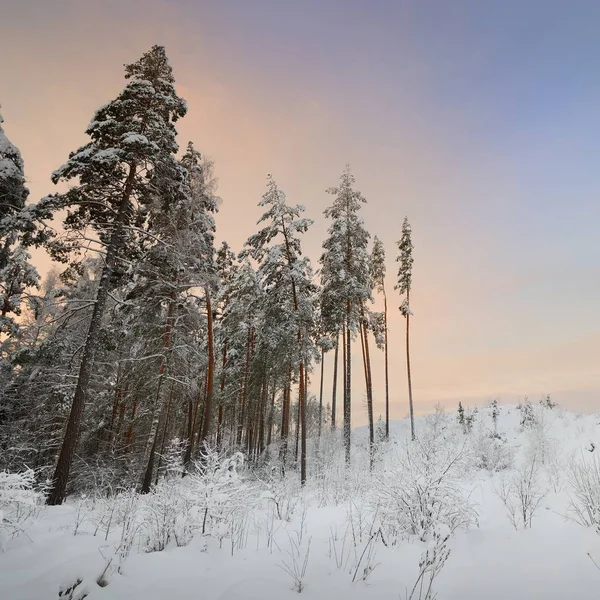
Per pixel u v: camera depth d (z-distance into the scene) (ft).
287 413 77.00
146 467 46.47
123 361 55.62
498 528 19.17
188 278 53.06
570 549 15.90
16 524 19.12
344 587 13.44
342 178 76.64
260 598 12.44
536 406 90.84
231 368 91.76
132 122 43.45
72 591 12.92
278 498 24.08
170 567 14.85
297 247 65.10
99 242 41.70
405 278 99.81
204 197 54.65
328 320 76.38
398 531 18.80
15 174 45.16
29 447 50.21
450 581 14.03
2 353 54.34
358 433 106.22
